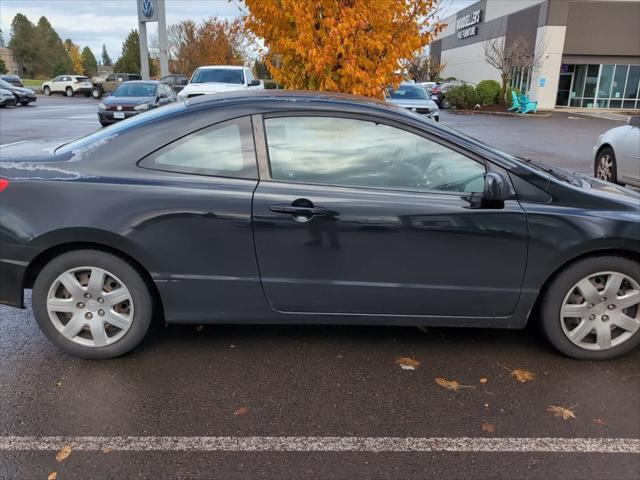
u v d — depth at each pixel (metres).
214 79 16.08
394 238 3.15
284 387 3.13
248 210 3.11
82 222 3.06
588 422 2.84
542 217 3.16
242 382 3.17
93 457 2.54
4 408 2.89
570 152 13.83
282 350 3.54
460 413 2.90
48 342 3.62
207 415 2.86
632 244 3.19
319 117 3.21
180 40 43.81
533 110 29.67
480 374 3.28
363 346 3.60
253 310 3.30
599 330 3.37
